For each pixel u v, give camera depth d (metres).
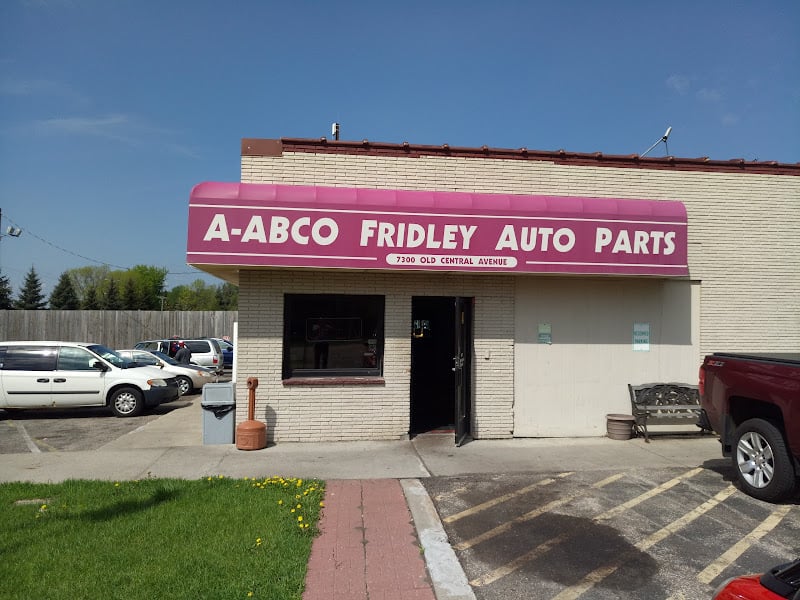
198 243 8.29
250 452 8.41
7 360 12.83
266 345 9.00
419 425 10.29
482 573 4.66
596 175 9.79
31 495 6.32
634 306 9.85
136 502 6.04
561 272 8.91
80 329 32.09
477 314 9.48
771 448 6.23
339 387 9.08
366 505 6.12
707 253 10.05
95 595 4.05
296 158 9.16
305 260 8.42
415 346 12.51
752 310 10.11
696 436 9.70
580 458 8.17
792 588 2.68
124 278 74.38
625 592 4.34
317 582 4.41
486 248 8.74
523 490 6.70
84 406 13.03
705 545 5.20
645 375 9.83
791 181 10.26
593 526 5.63
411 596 4.23
